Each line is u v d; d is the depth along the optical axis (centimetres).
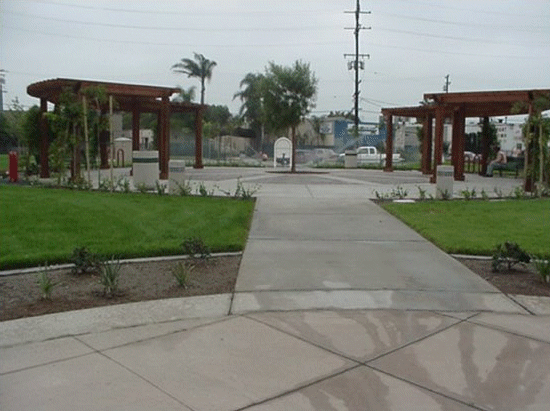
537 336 487
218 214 1129
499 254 716
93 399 359
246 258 769
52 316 519
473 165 3244
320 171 2970
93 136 1756
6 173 2148
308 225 1051
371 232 984
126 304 557
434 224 1048
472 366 420
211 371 405
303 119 2834
